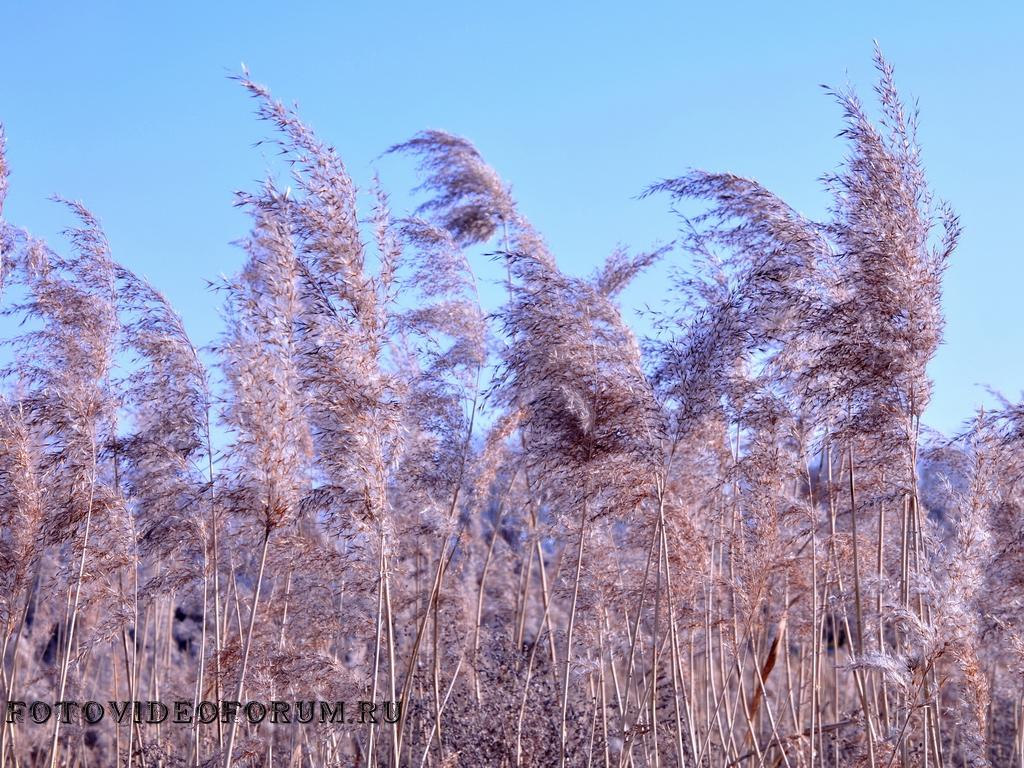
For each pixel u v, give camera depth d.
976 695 6.82
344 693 8.89
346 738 10.09
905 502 7.54
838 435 7.62
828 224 7.82
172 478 9.67
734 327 8.40
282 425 8.44
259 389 8.49
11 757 9.35
